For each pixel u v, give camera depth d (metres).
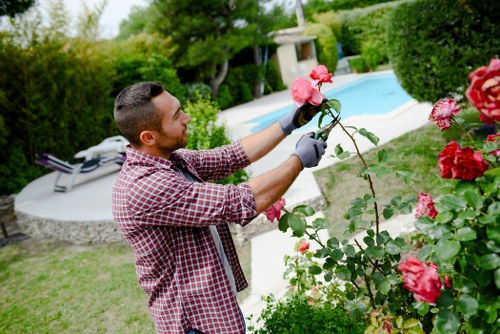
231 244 1.89
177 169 1.71
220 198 1.46
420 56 5.11
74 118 9.80
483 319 1.21
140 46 13.88
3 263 5.25
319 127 1.63
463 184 1.23
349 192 5.09
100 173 8.59
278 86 17.83
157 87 1.61
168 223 1.52
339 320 2.21
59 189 7.57
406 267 1.22
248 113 13.22
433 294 1.19
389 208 1.80
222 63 15.30
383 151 1.69
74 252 5.29
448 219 1.18
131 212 1.53
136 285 4.14
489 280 1.17
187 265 1.61
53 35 9.44
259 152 1.89
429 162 5.22
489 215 1.15
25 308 4.03
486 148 1.41
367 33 19.83
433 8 4.89
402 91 14.16
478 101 1.04
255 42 15.66
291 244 4.25
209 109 5.27
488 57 4.74
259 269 3.97
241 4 14.80
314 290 2.64
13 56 8.93
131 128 1.59
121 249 5.14
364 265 1.88
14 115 9.28
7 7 9.85
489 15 4.66
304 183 5.47
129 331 3.41
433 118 1.61
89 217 5.54
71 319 3.72
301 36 19.16
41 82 9.23
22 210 6.48
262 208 1.49
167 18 14.69
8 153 9.24
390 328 1.76
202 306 1.61
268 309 2.49
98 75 10.27
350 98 14.49
